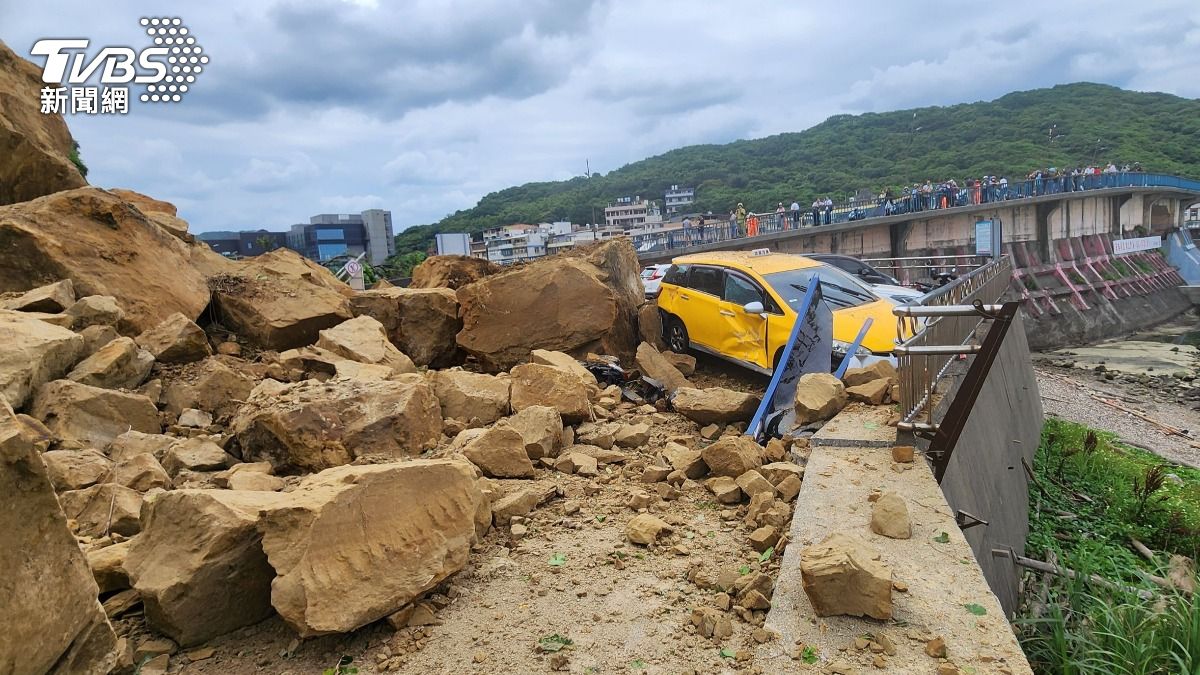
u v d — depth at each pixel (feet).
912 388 16.90
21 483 7.18
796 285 29.12
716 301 30.96
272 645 10.69
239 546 10.77
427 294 29.91
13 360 16.21
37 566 7.40
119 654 9.55
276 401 17.08
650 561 13.26
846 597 10.31
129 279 23.76
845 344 26.32
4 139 28.63
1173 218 236.84
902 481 15.16
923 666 9.27
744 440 17.88
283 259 32.65
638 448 20.13
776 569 12.49
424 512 11.88
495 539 14.26
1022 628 16.25
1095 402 71.36
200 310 25.46
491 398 21.13
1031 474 32.45
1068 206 173.47
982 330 28.68
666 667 9.88
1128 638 13.29
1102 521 31.12
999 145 398.42
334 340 24.21
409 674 9.95
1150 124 427.33
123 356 19.27
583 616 11.33
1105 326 158.20
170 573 10.48
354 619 10.15
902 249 135.85
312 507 10.44
